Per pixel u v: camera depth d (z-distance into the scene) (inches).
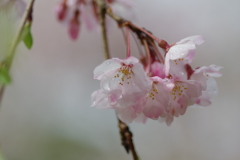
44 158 20.4
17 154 20.6
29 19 14.2
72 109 24.5
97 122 23.9
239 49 25.3
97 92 14.1
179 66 14.3
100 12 15.5
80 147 21.9
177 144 25.0
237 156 24.3
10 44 13.0
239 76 25.2
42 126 22.7
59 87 25.1
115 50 25.3
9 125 21.8
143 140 25.1
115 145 23.4
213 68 14.4
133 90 14.0
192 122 25.2
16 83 22.8
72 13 17.6
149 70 14.5
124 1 17.1
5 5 14.3
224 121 25.0
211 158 24.5
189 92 14.2
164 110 14.1
